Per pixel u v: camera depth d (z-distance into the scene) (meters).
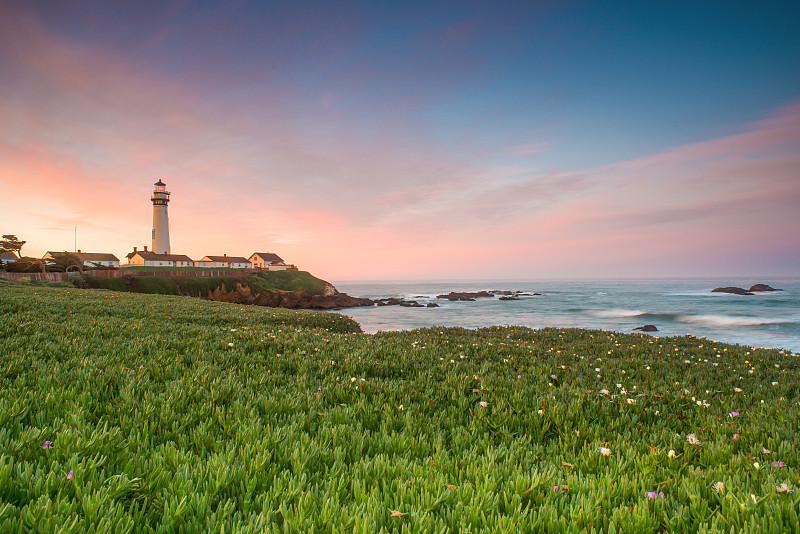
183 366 6.50
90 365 5.72
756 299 84.62
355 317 61.81
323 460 3.12
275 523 2.09
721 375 8.41
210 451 3.26
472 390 5.91
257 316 17.59
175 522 2.19
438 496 2.48
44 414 3.58
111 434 3.13
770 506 2.38
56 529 1.94
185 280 90.88
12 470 2.50
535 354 10.56
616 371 8.49
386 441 3.55
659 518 2.40
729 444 3.83
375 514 2.29
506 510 2.47
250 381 5.69
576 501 2.50
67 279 67.88
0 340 7.32
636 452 3.47
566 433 3.97
